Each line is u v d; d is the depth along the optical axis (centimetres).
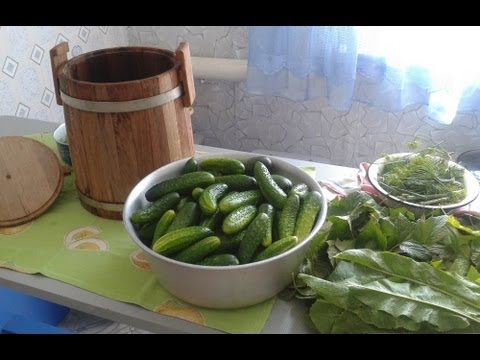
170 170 74
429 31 130
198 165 75
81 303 65
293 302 64
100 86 68
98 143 73
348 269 58
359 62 142
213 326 60
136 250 74
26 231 78
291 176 75
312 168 93
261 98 170
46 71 147
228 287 58
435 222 66
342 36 133
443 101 135
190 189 69
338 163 172
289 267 60
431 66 133
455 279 56
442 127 151
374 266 58
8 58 134
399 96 141
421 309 53
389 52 136
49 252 74
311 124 168
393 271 58
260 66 146
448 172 76
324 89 148
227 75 163
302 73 142
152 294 65
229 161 74
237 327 60
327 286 56
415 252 63
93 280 68
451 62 130
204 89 176
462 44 128
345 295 55
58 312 125
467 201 71
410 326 53
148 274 69
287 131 173
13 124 116
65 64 77
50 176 85
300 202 66
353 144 165
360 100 152
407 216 70
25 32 137
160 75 71
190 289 59
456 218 73
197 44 171
